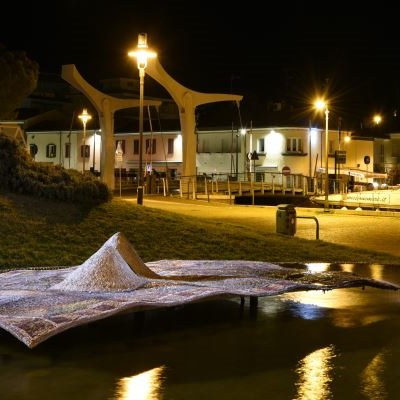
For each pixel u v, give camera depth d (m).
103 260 9.52
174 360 7.75
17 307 8.20
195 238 17.23
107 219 17.16
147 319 9.73
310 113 80.25
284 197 51.94
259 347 8.35
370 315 10.20
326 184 39.88
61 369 7.37
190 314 10.09
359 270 15.13
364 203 44.69
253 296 9.27
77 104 85.69
